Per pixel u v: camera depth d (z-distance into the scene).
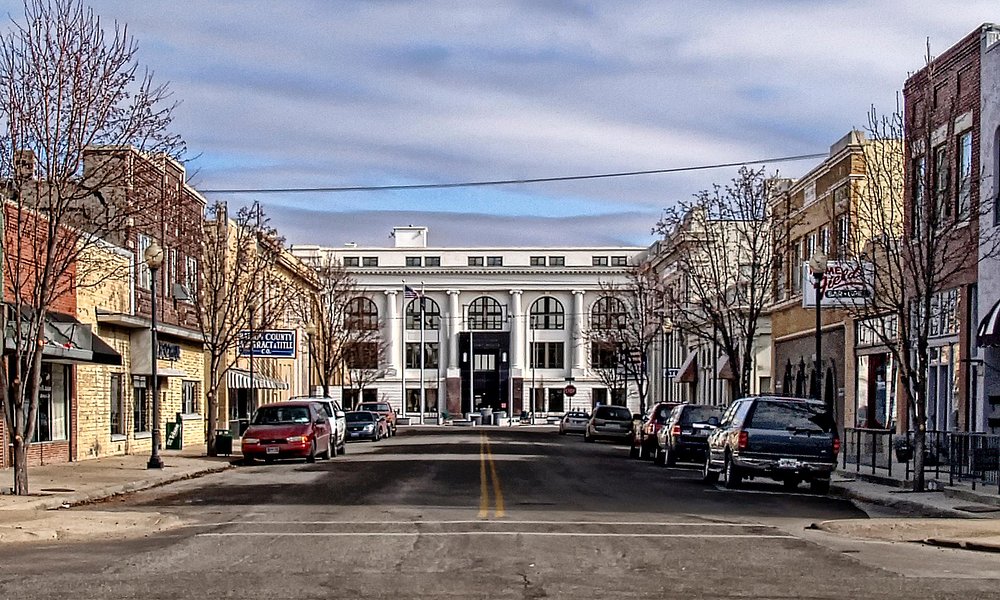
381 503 21.55
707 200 64.81
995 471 22.23
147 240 40.31
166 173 34.09
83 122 23.12
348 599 10.88
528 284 117.31
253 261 48.75
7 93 22.67
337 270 83.44
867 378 38.31
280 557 13.82
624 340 73.25
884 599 11.12
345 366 91.19
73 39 23.08
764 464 25.25
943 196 27.08
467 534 16.23
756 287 44.97
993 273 28.19
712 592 11.45
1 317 23.25
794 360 47.41
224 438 38.38
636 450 42.28
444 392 116.94
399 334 117.62
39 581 11.92
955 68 30.77
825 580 12.29
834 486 26.64
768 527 17.64
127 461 34.34
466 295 118.62
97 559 13.74
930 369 32.88
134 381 40.28
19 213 23.05
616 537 16.03
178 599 10.84
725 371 56.44
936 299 31.31
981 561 14.12
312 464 35.69
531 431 83.81
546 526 17.39
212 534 16.30
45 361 31.80
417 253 120.62
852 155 39.09
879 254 35.00
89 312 35.03
